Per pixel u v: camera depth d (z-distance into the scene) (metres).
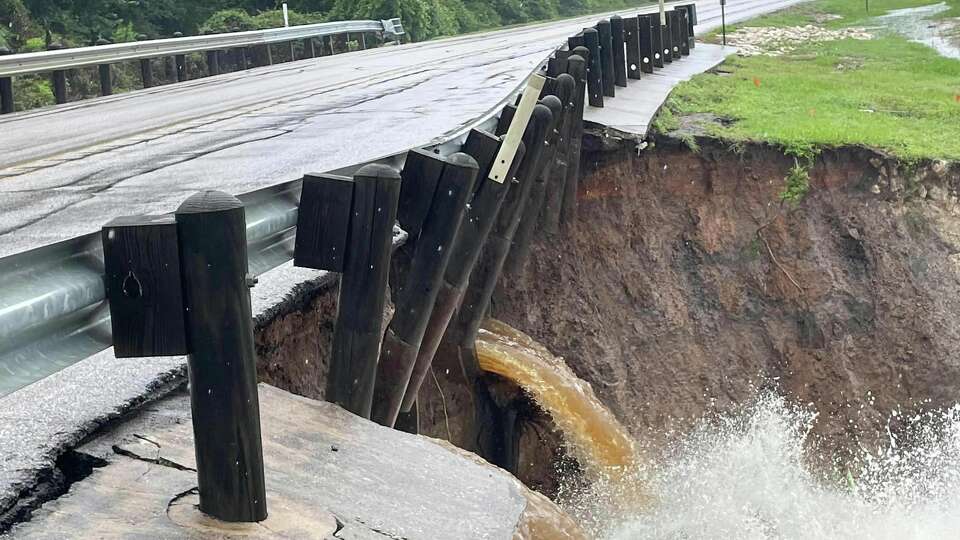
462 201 5.21
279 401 4.32
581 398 8.55
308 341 5.54
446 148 6.47
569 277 11.11
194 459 3.62
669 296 11.60
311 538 3.23
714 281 11.72
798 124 12.38
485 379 8.61
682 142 11.62
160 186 7.55
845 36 27.42
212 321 3.06
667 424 11.31
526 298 10.71
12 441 3.54
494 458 8.73
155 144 10.30
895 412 11.35
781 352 11.62
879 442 11.33
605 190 11.41
